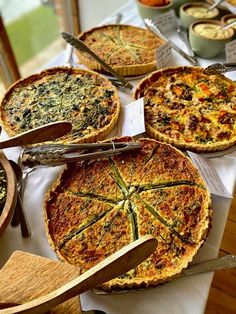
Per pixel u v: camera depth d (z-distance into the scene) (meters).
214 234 0.41
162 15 0.73
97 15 1.16
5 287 0.29
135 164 0.47
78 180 0.45
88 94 0.58
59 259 0.37
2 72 0.97
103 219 0.41
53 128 0.42
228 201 0.44
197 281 0.36
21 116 0.54
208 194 0.42
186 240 0.39
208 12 0.74
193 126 0.52
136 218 0.42
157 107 0.55
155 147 0.48
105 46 0.68
